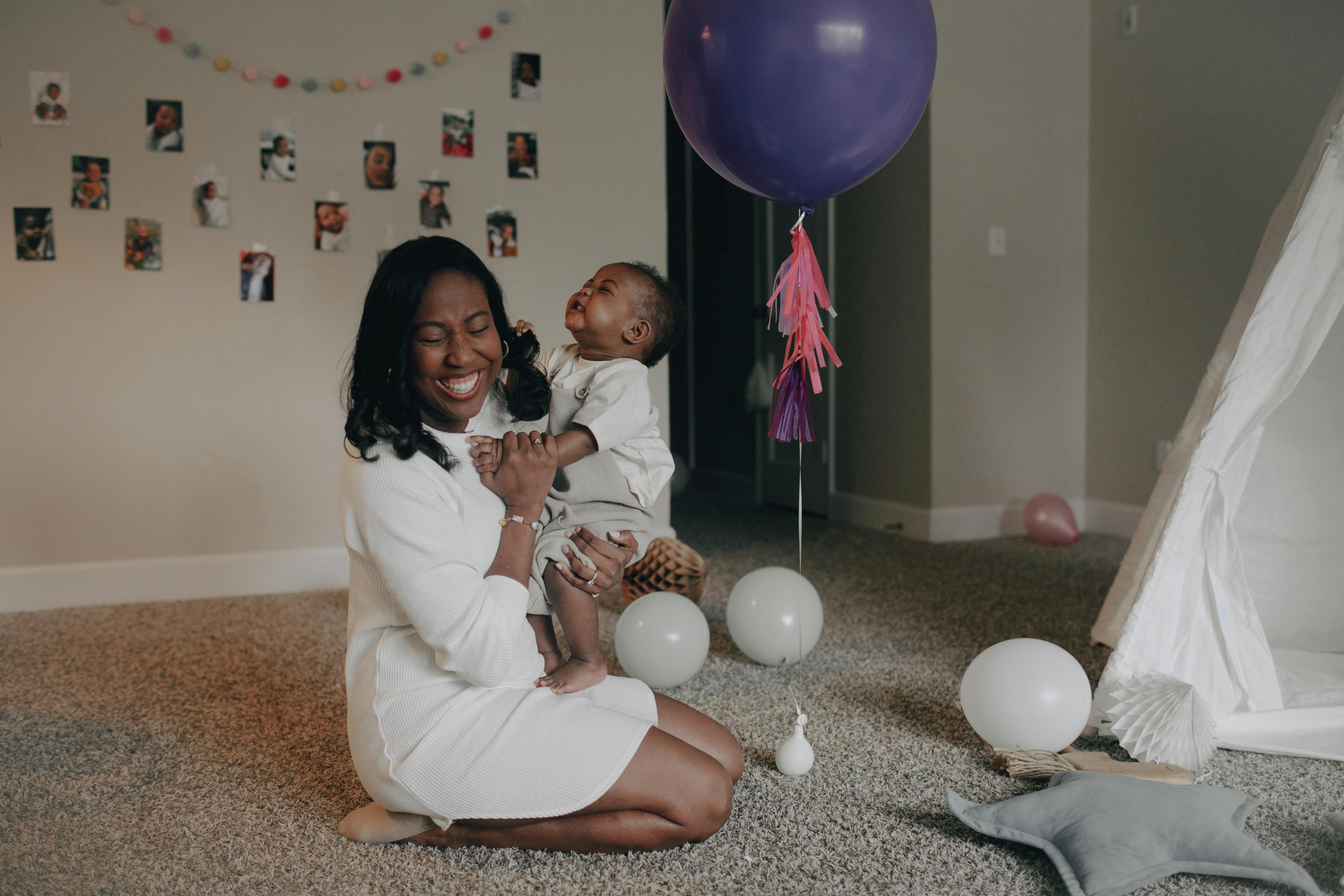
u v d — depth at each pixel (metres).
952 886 1.36
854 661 2.41
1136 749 1.76
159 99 3.02
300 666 2.42
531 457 1.31
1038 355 4.18
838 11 1.53
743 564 3.59
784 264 1.78
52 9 2.93
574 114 3.35
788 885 1.36
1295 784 1.70
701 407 5.71
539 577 1.46
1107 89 4.10
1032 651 1.79
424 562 1.24
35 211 2.96
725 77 1.59
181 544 3.14
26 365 3.00
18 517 3.02
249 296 3.12
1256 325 1.88
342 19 3.13
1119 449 4.14
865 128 1.61
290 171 3.13
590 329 1.44
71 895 1.35
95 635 2.70
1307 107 3.32
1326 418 2.20
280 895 1.35
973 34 3.96
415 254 1.24
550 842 1.41
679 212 5.77
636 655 2.14
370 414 1.26
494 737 1.32
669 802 1.37
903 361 4.16
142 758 1.85
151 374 3.08
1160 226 3.89
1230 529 1.97
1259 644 1.96
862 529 4.32
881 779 1.72
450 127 3.24
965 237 4.00
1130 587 2.41
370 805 1.53
